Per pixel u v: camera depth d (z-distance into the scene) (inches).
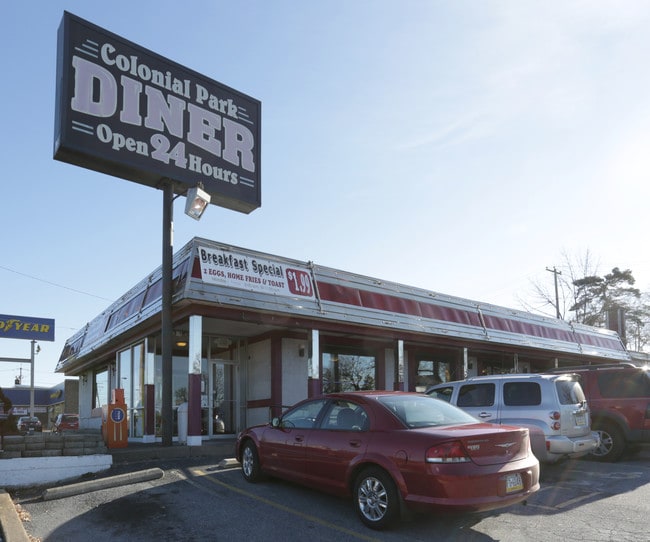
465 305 816.3
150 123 509.4
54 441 387.2
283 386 639.8
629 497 318.0
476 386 421.1
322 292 602.9
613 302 2128.4
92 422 561.6
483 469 235.0
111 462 392.8
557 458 379.6
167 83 531.5
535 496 320.2
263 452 332.5
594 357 1091.3
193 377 488.1
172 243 520.7
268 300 538.9
